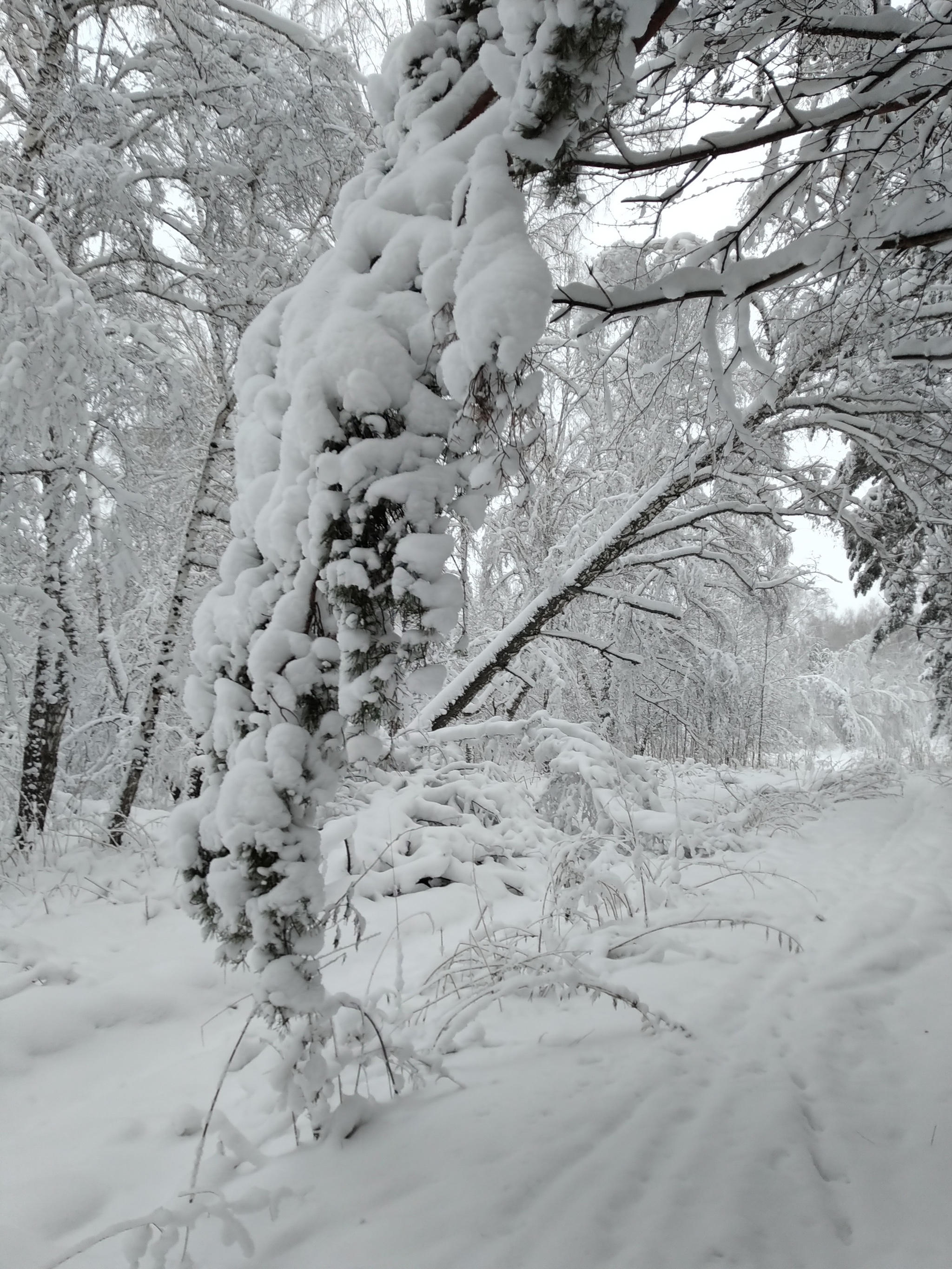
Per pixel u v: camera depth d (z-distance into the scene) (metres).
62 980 4.08
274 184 7.22
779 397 6.78
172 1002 3.90
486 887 5.47
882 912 4.53
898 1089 2.61
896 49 2.89
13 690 6.55
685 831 6.40
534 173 2.37
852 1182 2.11
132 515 6.93
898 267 4.30
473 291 2.01
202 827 2.46
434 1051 2.80
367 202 2.51
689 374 6.53
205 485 7.86
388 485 2.17
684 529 11.20
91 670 9.65
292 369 2.37
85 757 11.92
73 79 7.05
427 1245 1.83
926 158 3.45
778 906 4.70
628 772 6.88
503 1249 1.79
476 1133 2.30
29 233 5.82
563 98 2.16
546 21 2.06
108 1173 2.43
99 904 5.44
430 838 5.97
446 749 8.16
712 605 12.83
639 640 12.31
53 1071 3.29
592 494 11.62
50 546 6.86
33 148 7.05
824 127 3.07
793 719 24.61
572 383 9.61
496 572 12.24
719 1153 2.16
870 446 7.71
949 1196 2.04
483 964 3.56
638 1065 2.70
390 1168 2.17
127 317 7.19
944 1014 3.23
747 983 3.48
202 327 8.84
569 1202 1.95
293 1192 2.09
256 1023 3.62
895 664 28.31
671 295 3.36
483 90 2.61
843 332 4.98
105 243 7.46
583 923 4.34
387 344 2.22
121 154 6.99
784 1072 2.66
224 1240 1.80
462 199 2.24
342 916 4.87
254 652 2.38
